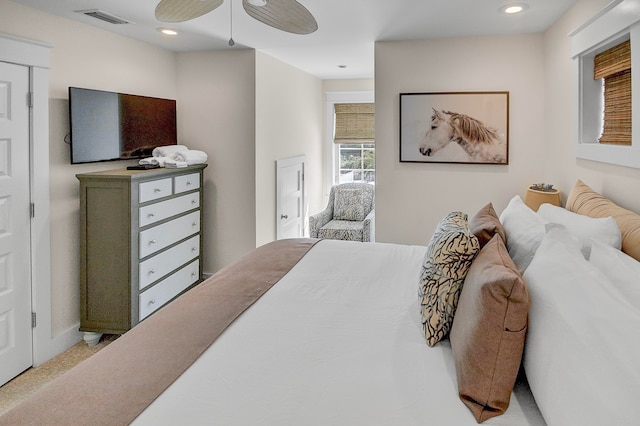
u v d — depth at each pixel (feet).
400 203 12.85
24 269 9.21
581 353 3.12
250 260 8.14
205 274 14.52
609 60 7.95
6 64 8.55
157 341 4.93
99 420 3.55
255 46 13.21
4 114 8.61
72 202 10.38
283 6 6.43
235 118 13.89
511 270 3.96
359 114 20.63
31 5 9.10
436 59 12.25
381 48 12.55
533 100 11.80
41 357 9.66
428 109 12.38
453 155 12.35
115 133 11.23
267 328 5.28
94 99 10.54
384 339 5.04
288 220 16.96
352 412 3.70
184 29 11.20
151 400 3.83
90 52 10.75
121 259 10.19
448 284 4.89
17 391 8.62
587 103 8.85
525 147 11.96
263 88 14.33
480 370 3.75
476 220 6.68
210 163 14.17
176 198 12.04
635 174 6.70
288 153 16.80
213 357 4.58
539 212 7.76
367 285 6.84
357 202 18.37
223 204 14.19
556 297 3.65
